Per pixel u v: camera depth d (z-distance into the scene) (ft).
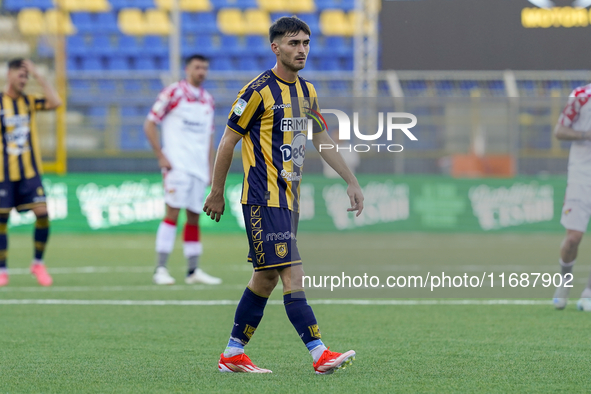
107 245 135.85
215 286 81.10
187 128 81.25
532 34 148.66
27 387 36.35
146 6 222.89
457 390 35.68
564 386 36.70
